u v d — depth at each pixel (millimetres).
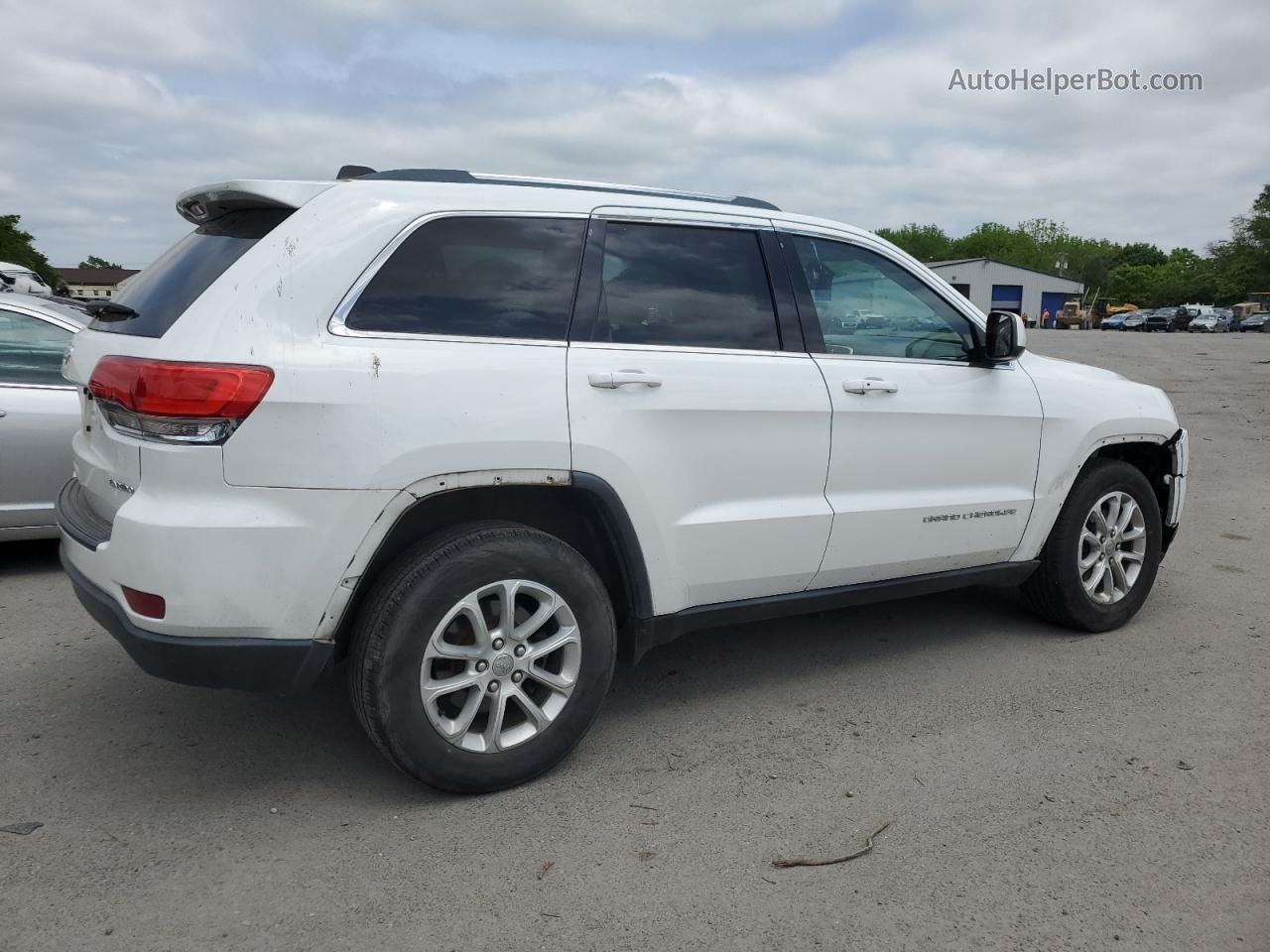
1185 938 2453
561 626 3164
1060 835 2914
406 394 2830
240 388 2633
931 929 2471
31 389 5176
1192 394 15602
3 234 70625
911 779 3250
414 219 2998
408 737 2898
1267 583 5672
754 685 4062
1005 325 4043
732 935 2438
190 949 2342
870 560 3885
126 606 2727
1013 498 4258
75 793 3068
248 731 3533
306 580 2746
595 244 3309
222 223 3182
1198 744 3541
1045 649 4527
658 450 3291
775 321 3658
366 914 2490
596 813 3014
